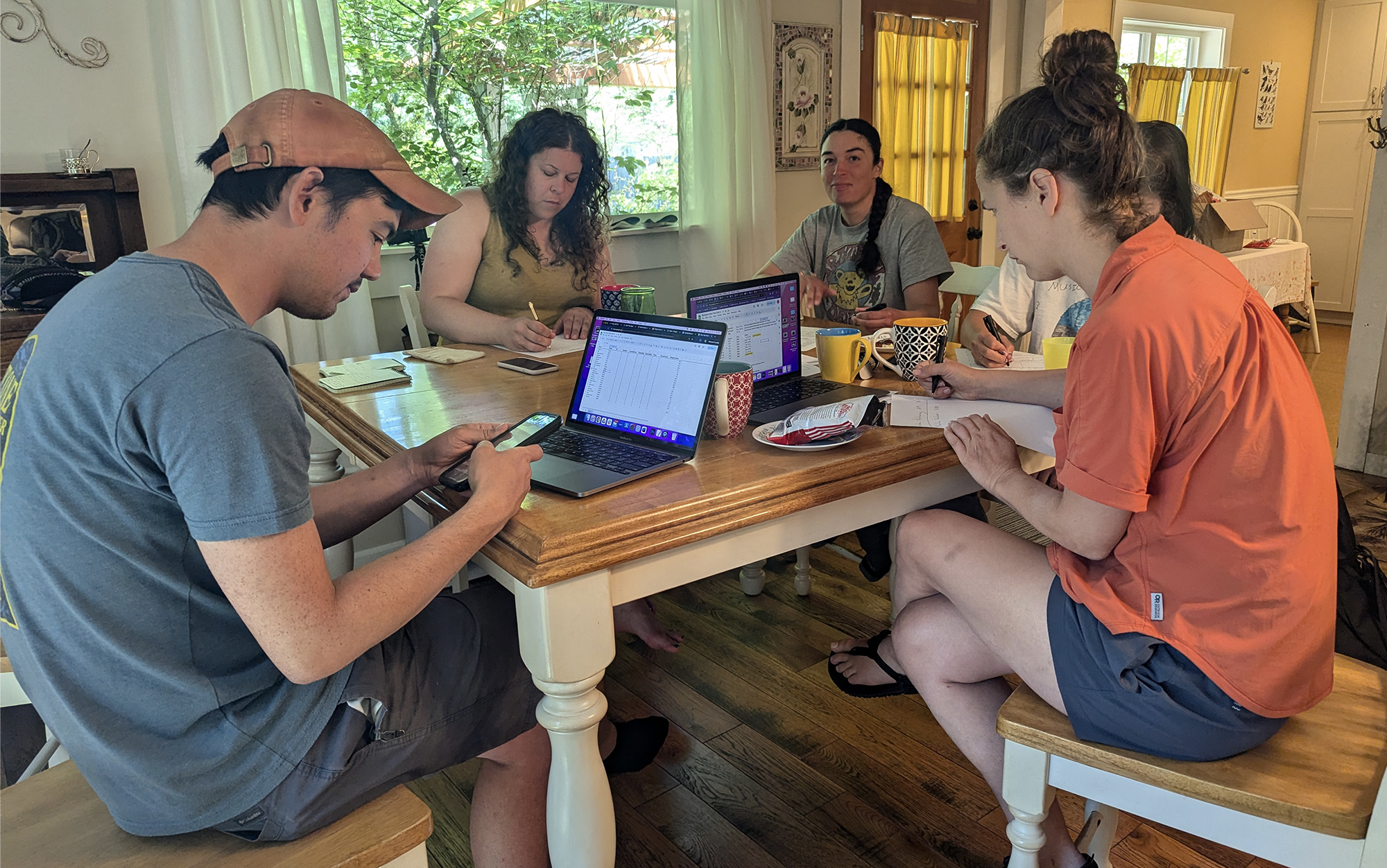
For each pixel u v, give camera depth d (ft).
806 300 8.19
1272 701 3.24
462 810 5.61
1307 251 17.01
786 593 8.44
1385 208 11.01
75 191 7.20
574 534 3.32
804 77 13.29
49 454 2.71
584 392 4.72
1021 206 3.72
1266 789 3.14
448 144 10.19
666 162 12.09
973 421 4.11
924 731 6.28
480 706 3.60
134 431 2.65
